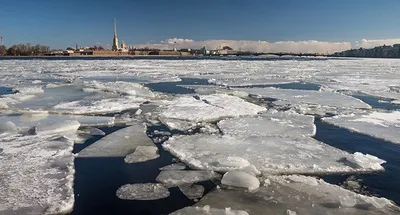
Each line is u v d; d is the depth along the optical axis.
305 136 6.42
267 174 4.52
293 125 7.27
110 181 4.41
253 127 7.07
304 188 4.02
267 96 12.21
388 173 4.68
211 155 5.23
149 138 6.30
